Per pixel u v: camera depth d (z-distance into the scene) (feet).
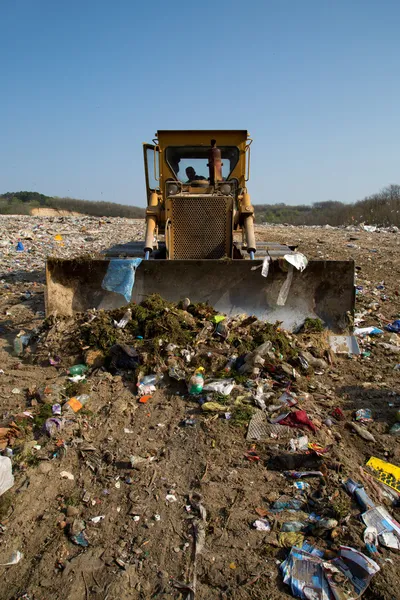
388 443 12.22
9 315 22.77
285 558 8.66
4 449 11.55
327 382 15.69
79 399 13.93
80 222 77.15
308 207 169.07
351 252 41.96
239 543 8.98
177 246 21.68
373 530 9.23
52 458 11.30
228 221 21.56
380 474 11.00
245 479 10.65
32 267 36.32
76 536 9.09
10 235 51.62
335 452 11.52
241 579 8.25
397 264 36.22
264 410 13.29
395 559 8.69
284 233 60.64
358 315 22.95
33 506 9.84
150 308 17.90
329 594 7.93
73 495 10.17
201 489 10.29
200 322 17.53
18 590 8.04
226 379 14.90
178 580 8.20
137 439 12.17
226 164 25.67
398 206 84.07
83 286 19.33
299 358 16.16
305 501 10.00
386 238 53.42
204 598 7.89
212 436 12.10
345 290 18.70
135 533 9.20
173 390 14.64
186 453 11.55
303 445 11.71
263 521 9.48
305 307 19.01
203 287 19.21
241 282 19.04
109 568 8.45
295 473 10.77
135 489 10.33
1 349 18.16
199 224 21.57
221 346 16.46
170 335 16.47
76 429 12.46
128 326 17.22
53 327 17.97
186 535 9.12
